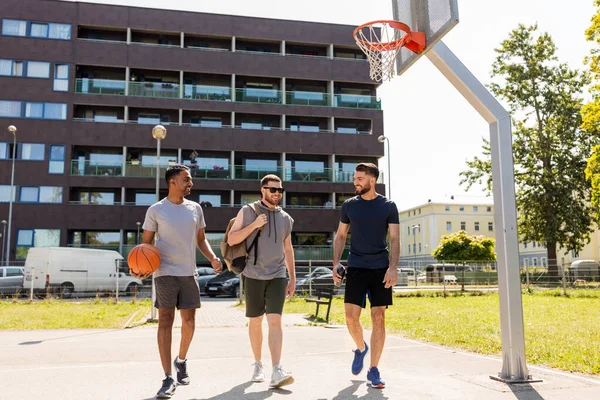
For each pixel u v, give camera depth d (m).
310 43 40.31
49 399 4.19
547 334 8.75
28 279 22.42
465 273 28.27
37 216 34.06
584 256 52.06
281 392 4.45
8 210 33.84
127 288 23.81
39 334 9.38
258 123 39.19
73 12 36.16
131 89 36.16
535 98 37.31
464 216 75.56
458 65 5.19
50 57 35.41
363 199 5.06
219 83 39.19
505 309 4.98
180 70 37.19
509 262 5.00
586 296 21.45
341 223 5.21
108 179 34.91
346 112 39.41
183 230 4.65
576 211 35.88
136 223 35.06
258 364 4.95
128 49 36.50
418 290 26.12
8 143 34.31
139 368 5.61
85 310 15.56
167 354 4.45
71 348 7.30
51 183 34.38
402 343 7.79
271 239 4.87
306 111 38.81
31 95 34.91
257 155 38.75
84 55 35.84
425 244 76.06
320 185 37.88
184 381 4.78
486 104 5.11
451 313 13.57
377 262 4.91
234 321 12.11
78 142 35.06
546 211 36.25
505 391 4.47
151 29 37.31
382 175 39.12
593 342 7.70
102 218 34.78
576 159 36.31
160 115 37.44
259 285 4.83
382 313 4.84
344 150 38.97
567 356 6.37
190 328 4.79
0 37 34.94
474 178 37.75
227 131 37.31
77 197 35.50
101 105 35.94
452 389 4.55
